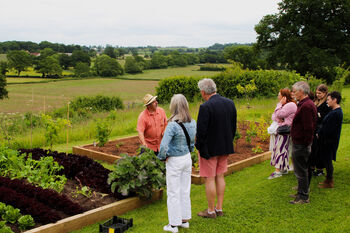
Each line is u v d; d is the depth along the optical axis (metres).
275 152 6.21
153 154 5.20
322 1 36.94
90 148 8.60
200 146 4.18
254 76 20.47
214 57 89.75
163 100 20.64
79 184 5.61
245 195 5.34
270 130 6.19
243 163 7.03
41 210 4.11
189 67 87.69
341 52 37.72
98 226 4.35
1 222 3.71
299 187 4.92
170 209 4.10
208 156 4.21
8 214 4.02
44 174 5.30
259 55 46.69
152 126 5.81
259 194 5.35
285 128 5.95
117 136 11.05
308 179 5.07
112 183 5.11
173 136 4.04
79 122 13.23
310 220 4.34
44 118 7.92
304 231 4.05
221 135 4.23
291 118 5.91
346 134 10.05
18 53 66.81
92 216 4.40
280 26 40.69
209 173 4.36
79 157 6.52
